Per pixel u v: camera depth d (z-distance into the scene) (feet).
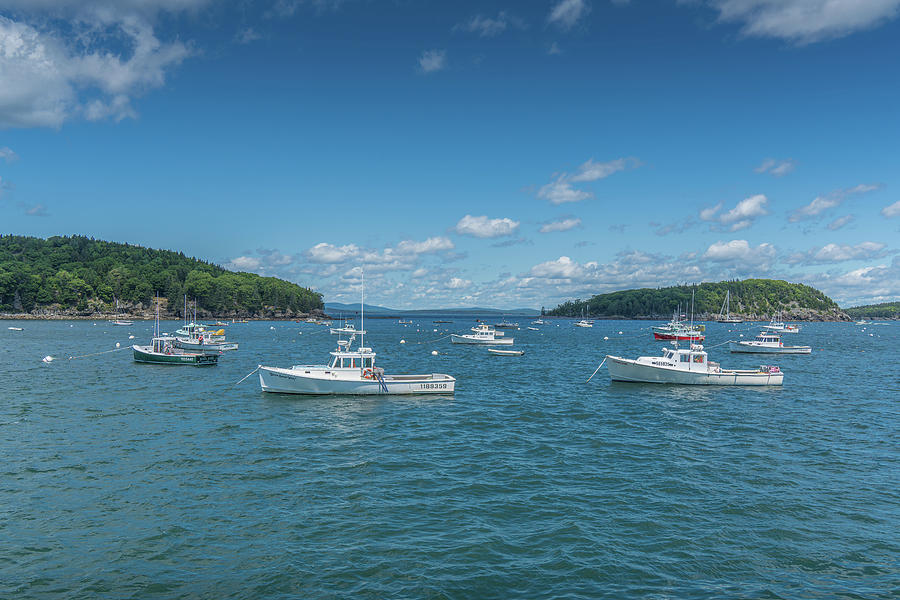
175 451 103.19
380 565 60.03
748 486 87.35
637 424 132.98
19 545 63.77
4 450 101.91
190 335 396.37
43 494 79.87
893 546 66.59
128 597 53.21
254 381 196.44
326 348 388.16
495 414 143.13
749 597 54.80
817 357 345.51
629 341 511.81
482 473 92.84
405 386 168.55
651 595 54.80
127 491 81.66
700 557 62.95
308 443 111.24
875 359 328.70
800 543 67.00
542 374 232.53
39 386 179.42
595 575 58.39
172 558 61.21
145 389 176.04
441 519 72.84
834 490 86.07
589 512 75.77
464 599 53.57
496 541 66.28
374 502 78.74
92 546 63.82
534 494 82.69
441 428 126.41
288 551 63.16
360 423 130.72
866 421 139.44
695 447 111.55
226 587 55.26
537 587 55.93
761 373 199.62
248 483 86.12
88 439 110.73
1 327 609.42
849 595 55.47
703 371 195.83
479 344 432.25
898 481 90.79
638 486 86.74
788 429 129.18
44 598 52.85
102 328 612.70
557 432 123.54
